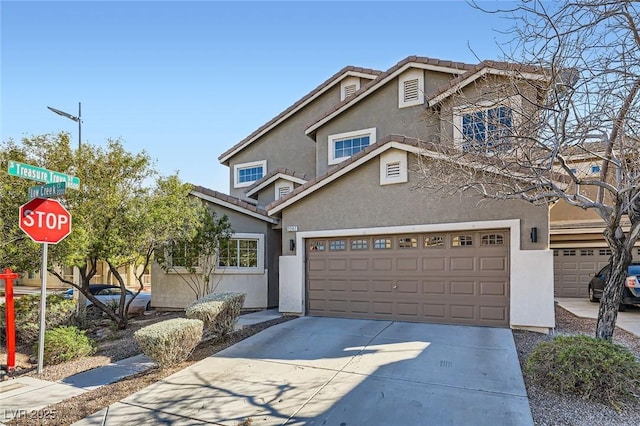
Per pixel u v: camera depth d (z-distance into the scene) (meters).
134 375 7.36
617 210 6.74
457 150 8.48
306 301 12.48
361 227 11.59
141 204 10.70
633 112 6.15
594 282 15.20
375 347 8.40
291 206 12.74
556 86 6.29
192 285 15.10
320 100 19.20
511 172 8.02
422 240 10.95
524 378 6.43
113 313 12.29
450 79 14.44
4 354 9.52
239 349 8.65
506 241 9.99
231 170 21.52
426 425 5.00
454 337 8.98
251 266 15.14
